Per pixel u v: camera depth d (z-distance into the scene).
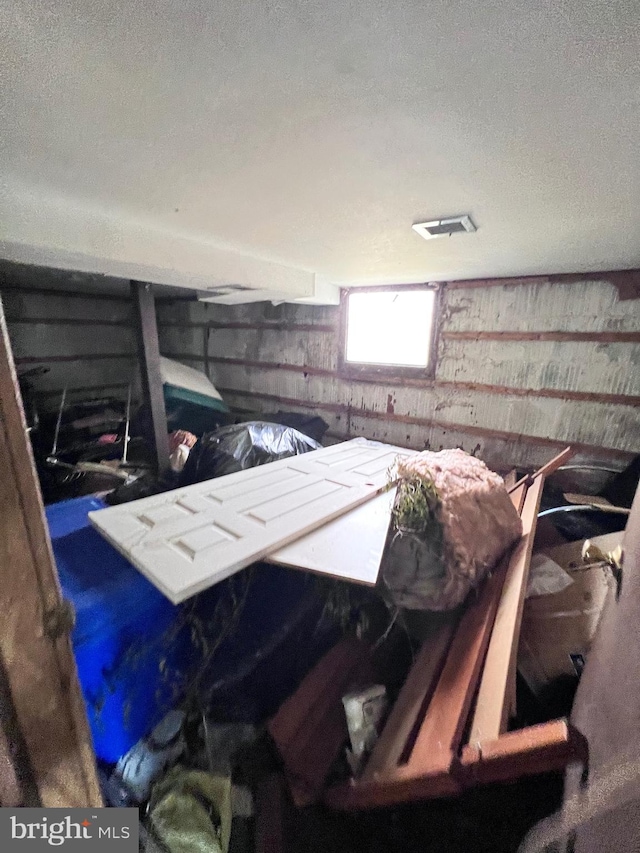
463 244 1.71
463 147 0.89
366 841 1.07
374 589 1.49
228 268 2.02
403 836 1.05
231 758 1.29
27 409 3.02
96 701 1.21
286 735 1.25
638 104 0.70
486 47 0.58
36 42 0.58
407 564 1.33
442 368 2.79
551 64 0.61
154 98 0.73
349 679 1.39
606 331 2.18
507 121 0.78
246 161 0.99
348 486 2.00
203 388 3.87
